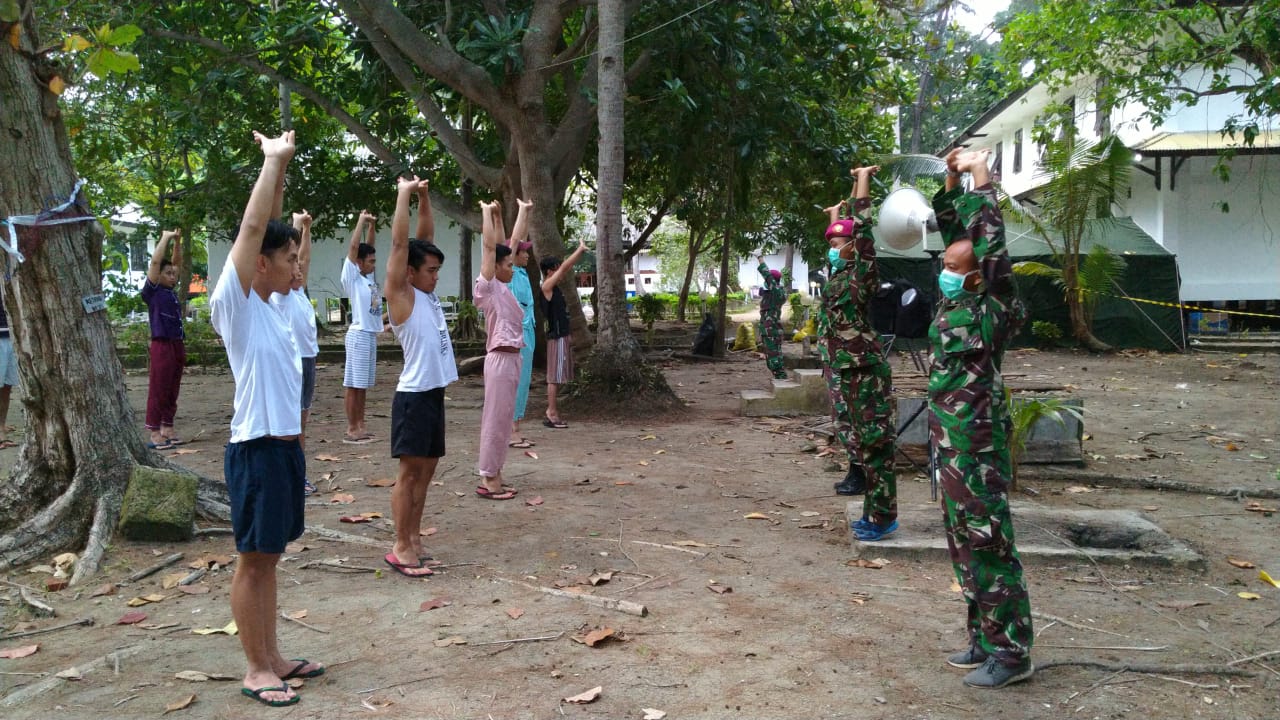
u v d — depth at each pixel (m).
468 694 3.60
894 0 15.38
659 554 5.51
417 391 5.03
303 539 5.76
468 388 14.16
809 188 18.06
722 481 7.56
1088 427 9.90
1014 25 17.20
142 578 5.07
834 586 4.94
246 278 3.40
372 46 14.05
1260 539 5.83
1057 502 6.75
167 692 3.63
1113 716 3.44
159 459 6.15
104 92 14.31
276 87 16.83
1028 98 23.56
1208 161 20.02
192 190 18.77
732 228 20.62
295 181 17.86
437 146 17.20
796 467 8.16
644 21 13.35
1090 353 18.28
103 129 15.67
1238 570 5.21
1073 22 16.39
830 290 5.63
